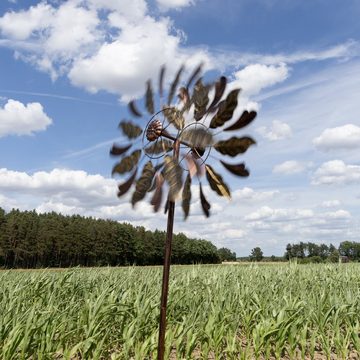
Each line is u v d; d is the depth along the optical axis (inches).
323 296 299.9
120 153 130.8
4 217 3265.3
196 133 125.3
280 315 242.1
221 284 352.8
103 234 3533.5
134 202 127.6
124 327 238.7
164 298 131.2
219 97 126.1
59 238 3373.5
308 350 269.6
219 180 125.4
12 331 193.3
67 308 237.9
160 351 129.1
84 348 202.2
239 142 121.7
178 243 3619.6
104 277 372.5
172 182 118.5
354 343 254.2
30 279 323.0
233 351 231.0
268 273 461.1
